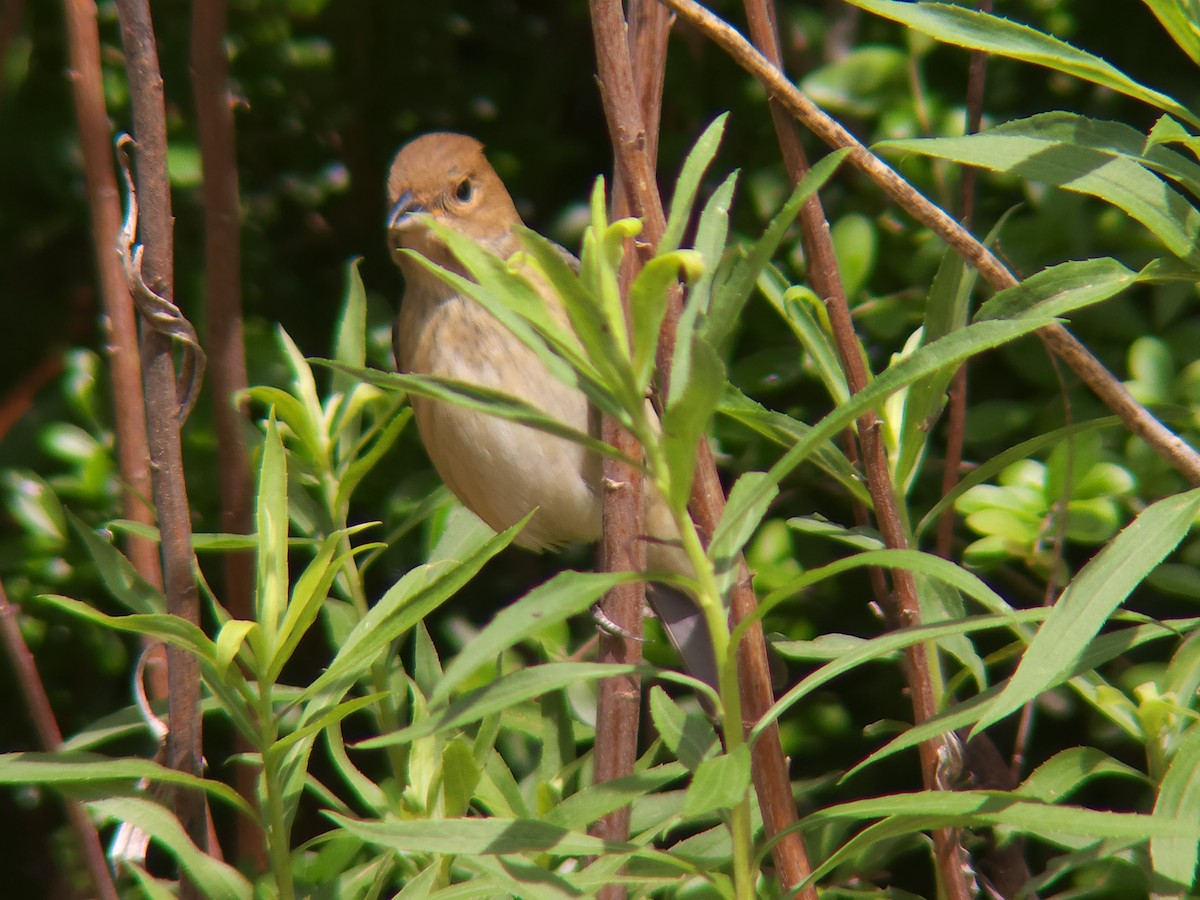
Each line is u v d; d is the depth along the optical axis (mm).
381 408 6867
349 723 9016
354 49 10227
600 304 3607
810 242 5367
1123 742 7590
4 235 9984
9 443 9312
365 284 10602
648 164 4816
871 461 5270
